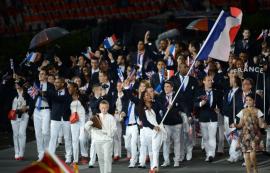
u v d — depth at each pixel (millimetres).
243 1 60500
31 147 46906
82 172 37656
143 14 63969
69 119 40094
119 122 40406
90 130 34125
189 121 39562
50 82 40438
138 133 39031
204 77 41656
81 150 40344
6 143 48531
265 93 41469
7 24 65812
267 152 41250
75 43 57969
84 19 65000
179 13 58750
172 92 38844
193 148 44562
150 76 43000
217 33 36156
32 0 65875
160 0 63594
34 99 41094
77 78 42156
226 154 42312
